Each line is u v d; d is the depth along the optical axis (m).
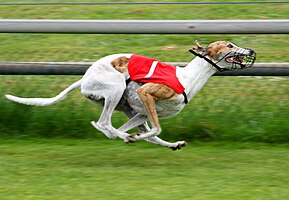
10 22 8.30
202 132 8.60
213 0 13.42
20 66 8.38
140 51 11.02
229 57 7.23
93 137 8.67
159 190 6.67
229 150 8.16
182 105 7.32
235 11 12.68
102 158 7.82
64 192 6.61
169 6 13.07
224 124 8.66
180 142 7.68
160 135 8.59
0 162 7.60
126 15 12.70
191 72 7.29
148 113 7.18
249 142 8.47
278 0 13.29
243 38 11.63
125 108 7.64
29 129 8.73
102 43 11.47
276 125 8.59
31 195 6.53
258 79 9.69
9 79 9.69
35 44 11.40
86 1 13.70
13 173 7.21
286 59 10.33
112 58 7.36
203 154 8.00
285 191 6.66
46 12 12.95
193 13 12.63
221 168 7.43
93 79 7.31
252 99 9.07
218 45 7.28
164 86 7.15
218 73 8.24
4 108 8.84
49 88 9.42
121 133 7.34
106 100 7.30
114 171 7.31
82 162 7.65
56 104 8.97
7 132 8.71
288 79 9.70
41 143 8.41
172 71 7.31
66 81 9.71
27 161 7.65
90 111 8.88
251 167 7.46
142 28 8.16
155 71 7.23
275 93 9.23
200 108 8.90
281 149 8.20
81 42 11.52
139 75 7.23
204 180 6.99
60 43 11.46
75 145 8.35
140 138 7.29
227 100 9.05
